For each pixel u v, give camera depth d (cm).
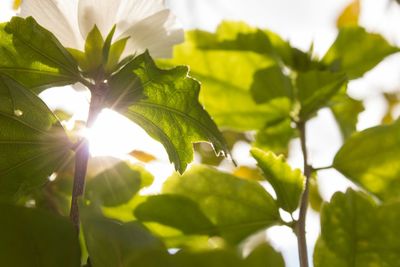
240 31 64
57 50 46
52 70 46
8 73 46
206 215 54
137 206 53
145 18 47
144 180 54
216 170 54
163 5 48
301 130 61
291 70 64
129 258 39
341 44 65
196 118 46
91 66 47
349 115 66
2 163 44
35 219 39
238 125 63
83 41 47
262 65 63
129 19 47
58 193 54
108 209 53
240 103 63
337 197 51
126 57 47
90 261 42
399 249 50
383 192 57
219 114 63
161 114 47
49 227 39
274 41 65
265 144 62
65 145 45
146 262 38
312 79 60
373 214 50
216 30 64
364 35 65
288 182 52
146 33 48
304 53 65
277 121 62
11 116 44
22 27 45
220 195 54
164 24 48
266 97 62
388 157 57
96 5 46
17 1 56
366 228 50
